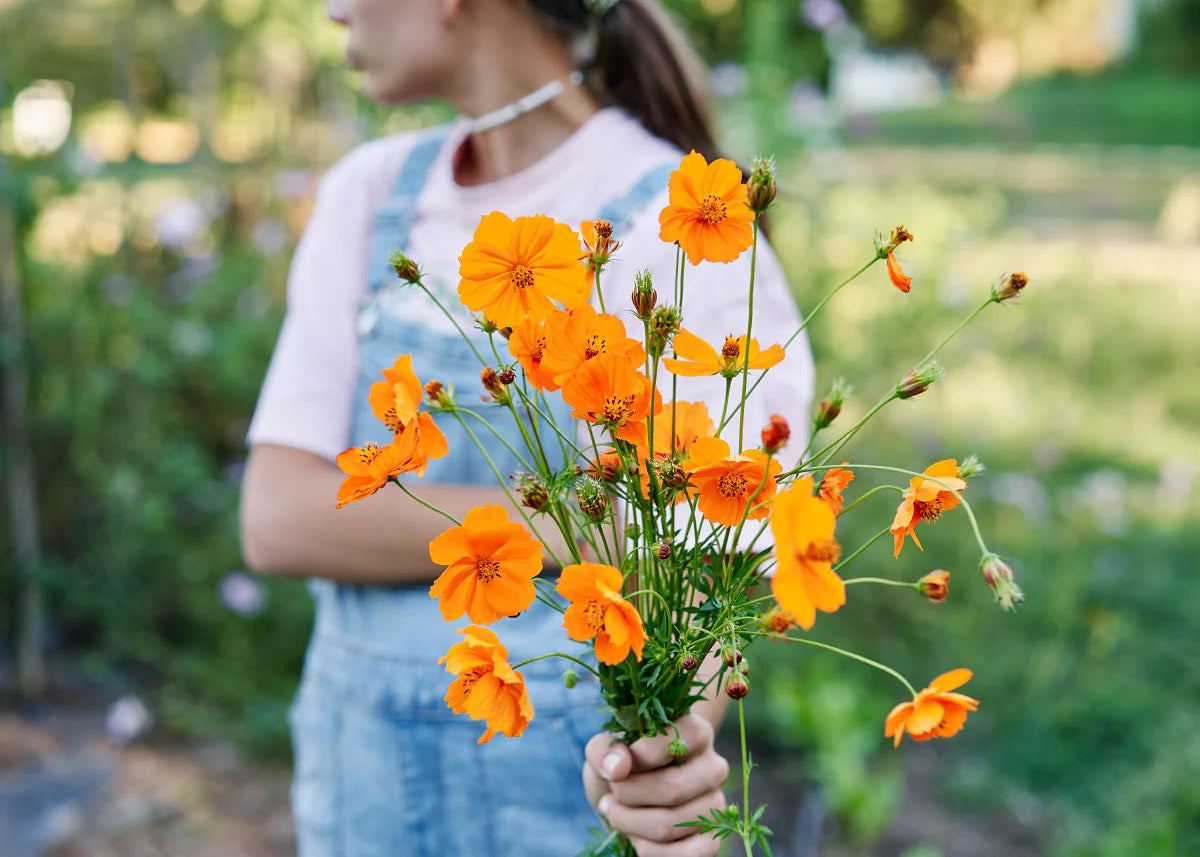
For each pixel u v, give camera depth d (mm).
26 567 2854
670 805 874
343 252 1359
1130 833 2439
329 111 3420
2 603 3008
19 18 3051
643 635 691
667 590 793
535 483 764
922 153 13547
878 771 2805
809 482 666
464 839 1202
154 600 2973
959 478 731
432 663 1208
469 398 1200
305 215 3369
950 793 2723
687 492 751
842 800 2396
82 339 2979
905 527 717
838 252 3887
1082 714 2861
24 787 2477
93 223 3158
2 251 2859
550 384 761
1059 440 4480
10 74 2971
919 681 2996
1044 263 7191
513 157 1299
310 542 1216
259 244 3174
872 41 22438
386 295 1305
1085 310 6320
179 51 3377
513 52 1271
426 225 1319
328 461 1302
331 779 1277
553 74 1286
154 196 3256
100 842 2332
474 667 718
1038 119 18266
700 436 775
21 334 2887
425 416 754
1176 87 20375
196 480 2883
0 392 2883
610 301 1147
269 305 3199
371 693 1232
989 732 2938
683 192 736
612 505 880
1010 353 5410
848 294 3871
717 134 1372
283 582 2857
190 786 2541
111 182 3135
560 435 789
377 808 1236
